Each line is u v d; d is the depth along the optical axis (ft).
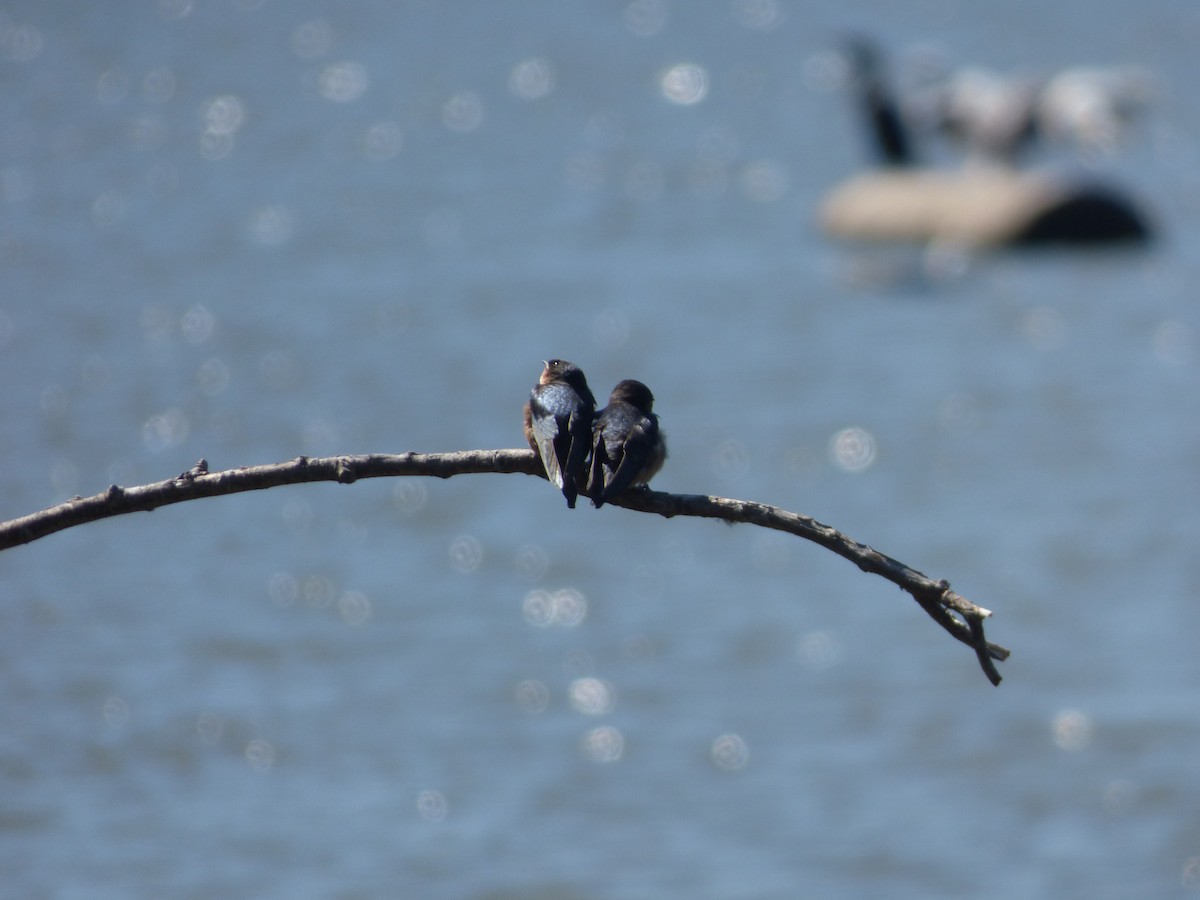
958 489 103.40
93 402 120.88
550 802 66.49
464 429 113.50
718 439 112.88
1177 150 224.12
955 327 140.56
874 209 175.83
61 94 297.94
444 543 95.30
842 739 72.33
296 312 146.72
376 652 81.10
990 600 87.35
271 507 100.48
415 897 59.21
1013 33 343.26
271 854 62.18
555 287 155.84
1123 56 311.47
